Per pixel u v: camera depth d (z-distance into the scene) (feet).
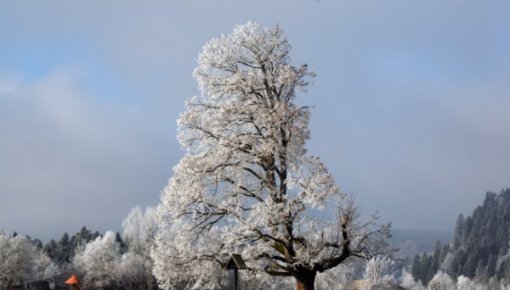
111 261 380.78
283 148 82.89
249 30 86.28
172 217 83.30
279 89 85.81
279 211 79.25
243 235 80.38
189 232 83.46
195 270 84.07
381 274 105.29
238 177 84.12
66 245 588.09
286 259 82.07
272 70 85.92
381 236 81.97
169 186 83.66
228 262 78.33
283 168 83.82
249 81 83.92
